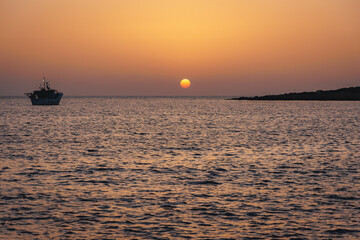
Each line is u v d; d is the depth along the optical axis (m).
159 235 19.92
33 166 37.06
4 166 36.91
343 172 34.56
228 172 34.69
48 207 24.11
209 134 69.12
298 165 38.00
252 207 24.28
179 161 40.44
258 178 32.25
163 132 72.94
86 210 23.61
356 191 27.86
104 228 20.80
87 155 44.16
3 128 80.38
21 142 56.34
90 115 131.25
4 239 19.22
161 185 29.86
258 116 125.31
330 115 128.25
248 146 52.53
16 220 21.80
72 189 28.47
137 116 127.25
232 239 19.47
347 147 51.28
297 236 19.80
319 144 54.66
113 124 92.88
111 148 50.22
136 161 40.34
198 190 28.38
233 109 183.75
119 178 32.19
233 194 27.25
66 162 39.44
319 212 23.27
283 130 76.69
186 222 21.72
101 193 27.44
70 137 63.34
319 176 32.91
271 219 22.17
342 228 20.80
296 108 188.12
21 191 27.70
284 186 29.45
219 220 22.03
